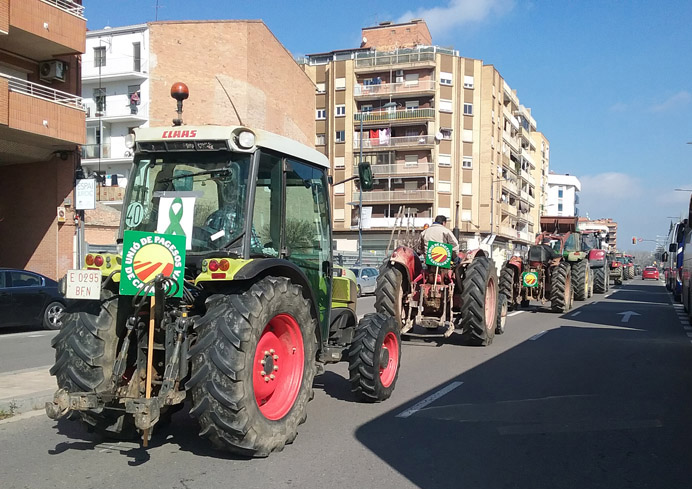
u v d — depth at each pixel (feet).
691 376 28.14
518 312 59.57
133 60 132.67
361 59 203.82
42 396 22.13
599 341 39.63
